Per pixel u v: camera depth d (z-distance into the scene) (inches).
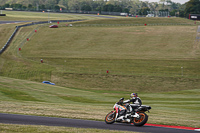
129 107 753.6
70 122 791.1
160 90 3065.9
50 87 2628.0
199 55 4510.3
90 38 5866.1
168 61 4207.7
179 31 6181.1
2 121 767.1
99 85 3253.0
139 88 3139.8
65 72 3690.9
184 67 3907.5
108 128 709.3
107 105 1582.2
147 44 5334.6
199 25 7175.2
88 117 903.7
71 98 2010.3
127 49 5073.8
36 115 920.3
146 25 7490.2
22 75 3619.6
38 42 5595.5
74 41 5669.3
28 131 588.4
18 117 853.2
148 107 735.1
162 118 959.0
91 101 1903.3
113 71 3818.9
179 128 746.8
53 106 1236.5
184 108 1445.6
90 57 4576.8
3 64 4037.9
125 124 793.6
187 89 3095.5
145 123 769.6
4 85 2341.3
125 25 7539.4
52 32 6363.2
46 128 634.2
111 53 4845.0
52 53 4896.7
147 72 3737.7
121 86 3208.7
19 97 1828.2
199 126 785.6
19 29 6589.6
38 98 1870.1
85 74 3614.7
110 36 5984.3
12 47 5226.4
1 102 1336.1
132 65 4079.7
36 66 4028.1
